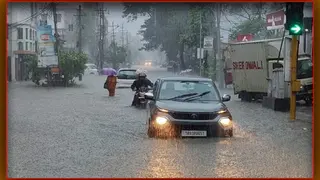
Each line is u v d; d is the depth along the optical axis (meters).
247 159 8.86
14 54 45.56
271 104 18.94
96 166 8.36
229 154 9.38
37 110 18.78
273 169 8.07
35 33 49.75
